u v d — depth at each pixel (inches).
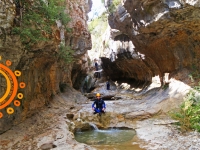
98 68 1421.0
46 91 361.4
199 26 319.9
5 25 186.9
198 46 358.9
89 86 1100.5
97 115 342.6
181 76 393.1
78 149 195.6
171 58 428.1
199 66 368.5
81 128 305.4
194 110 267.4
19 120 255.1
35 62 284.8
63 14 338.0
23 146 201.5
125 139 246.8
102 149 209.3
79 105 440.1
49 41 254.7
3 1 183.9
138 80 810.2
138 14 375.2
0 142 206.5
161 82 493.0
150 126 286.4
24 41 216.7
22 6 212.7
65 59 408.8
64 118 317.4
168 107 340.8
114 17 485.7
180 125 266.5
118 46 765.3
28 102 279.0
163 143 215.0
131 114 341.7
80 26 585.9
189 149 190.5
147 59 573.9
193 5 272.1
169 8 300.4
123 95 661.3
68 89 547.5
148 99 446.0
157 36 399.5
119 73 1068.5
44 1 242.8
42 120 291.0
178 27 345.1
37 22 224.5
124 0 374.0
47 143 207.9
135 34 447.2
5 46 199.9
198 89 321.7
